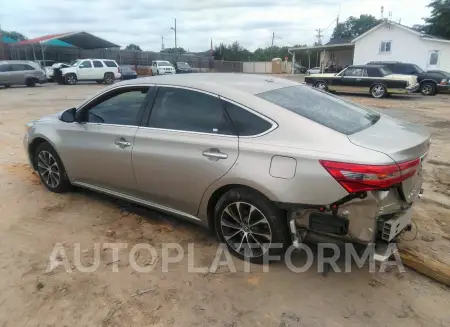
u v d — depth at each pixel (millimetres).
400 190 2832
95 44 39750
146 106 3736
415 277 3182
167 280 3135
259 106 3121
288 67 55562
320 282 3107
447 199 4770
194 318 2715
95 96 4164
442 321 2684
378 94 18406
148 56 42969
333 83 19625
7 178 5504
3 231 3930
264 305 2846
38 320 2697
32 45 34375
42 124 4746
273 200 2938
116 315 2740
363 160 2623
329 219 2848
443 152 7273
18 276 3180
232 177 3088
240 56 70312
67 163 4484
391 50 27891
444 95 19844
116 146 3869
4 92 20828
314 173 2760
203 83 3488
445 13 35094
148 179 3705
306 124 2947
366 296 2943
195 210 3516
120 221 4156
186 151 3363
